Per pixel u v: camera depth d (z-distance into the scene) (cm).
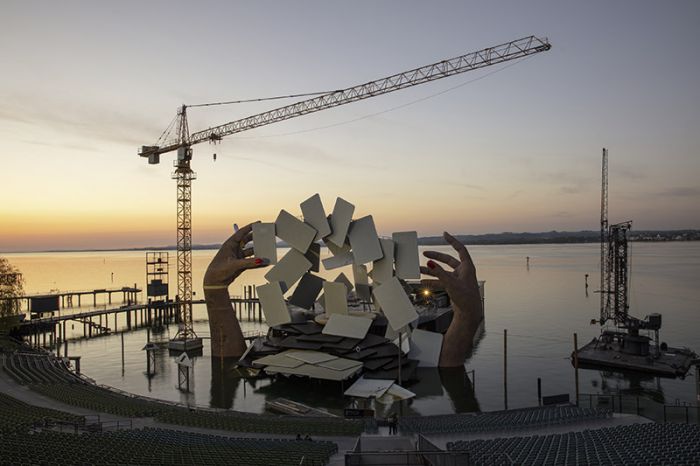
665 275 19588
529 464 2173
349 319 5822
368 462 2098
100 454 2311
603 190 9812
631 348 6506
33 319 9169
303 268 6381
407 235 6175
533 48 8450
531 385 5472
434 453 2064
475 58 8869
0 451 2302
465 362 6575
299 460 2262
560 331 8850
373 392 4638
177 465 2148
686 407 3738
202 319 11394
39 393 4075
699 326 9106
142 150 10475
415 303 8806
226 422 3397
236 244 6788
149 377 5844
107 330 9594
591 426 3244
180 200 9675
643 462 2147
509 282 18025
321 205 6344
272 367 5353
